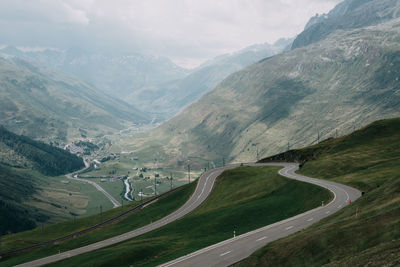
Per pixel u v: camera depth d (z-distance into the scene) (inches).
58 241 5900.6
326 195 3388.3
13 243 6417.3
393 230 1577.3
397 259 1258.0
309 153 6860.2
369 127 6560.0
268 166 6609.3
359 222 1830.7
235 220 3511.3
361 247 1614.2
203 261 2156.7
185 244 3021.7
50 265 3526.1
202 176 7298.2
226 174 6417.3
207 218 3981.3
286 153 7598.4
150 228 4758.9
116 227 5782.5
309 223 2564.0
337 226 1931.6
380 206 1969.7
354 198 3132.4
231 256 2162.9
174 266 2145.7
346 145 6141.7
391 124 6486.2
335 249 1694.1
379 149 5388.8
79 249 4399.6
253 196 4505.4
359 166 4525.1
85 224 7372.1
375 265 1298.0
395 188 2174.0
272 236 2425.0
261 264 1875.0
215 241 2824.8
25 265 3978.8
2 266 4480.8
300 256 1781.5
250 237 2513.5
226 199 5027.1
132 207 7810.0
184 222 4175.7
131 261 2822.3
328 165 4955.7
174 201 6525.6
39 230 7559.1
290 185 4318.4
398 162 4239.7
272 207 3646.7
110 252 3240.7
